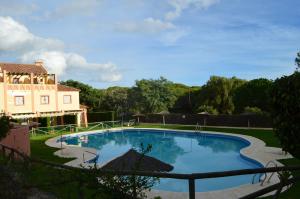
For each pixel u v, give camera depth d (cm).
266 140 2981
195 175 507
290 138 619
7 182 715
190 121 5031
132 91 6272
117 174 539
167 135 4253
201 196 1359
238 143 3372
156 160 1392
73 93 5225
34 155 2436
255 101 5262
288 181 470
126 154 1387
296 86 600
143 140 3931
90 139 4084
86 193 662
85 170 580
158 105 6031
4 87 4422
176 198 1317
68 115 5225
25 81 4862
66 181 656
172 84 6994
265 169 514
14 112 4512
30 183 736
